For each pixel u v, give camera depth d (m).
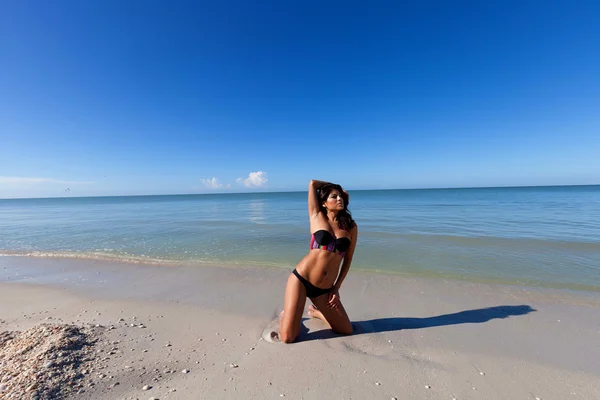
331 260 3.52
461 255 8.88
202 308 4.92
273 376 2.85
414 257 8.70
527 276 6.82
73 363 2.92
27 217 28.05
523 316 4.54
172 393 2.56
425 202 40.19
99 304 5.15
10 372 2.69
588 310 4.79
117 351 3.29
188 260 8.68
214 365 3.04
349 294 5.64
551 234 12.13
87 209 43.22
